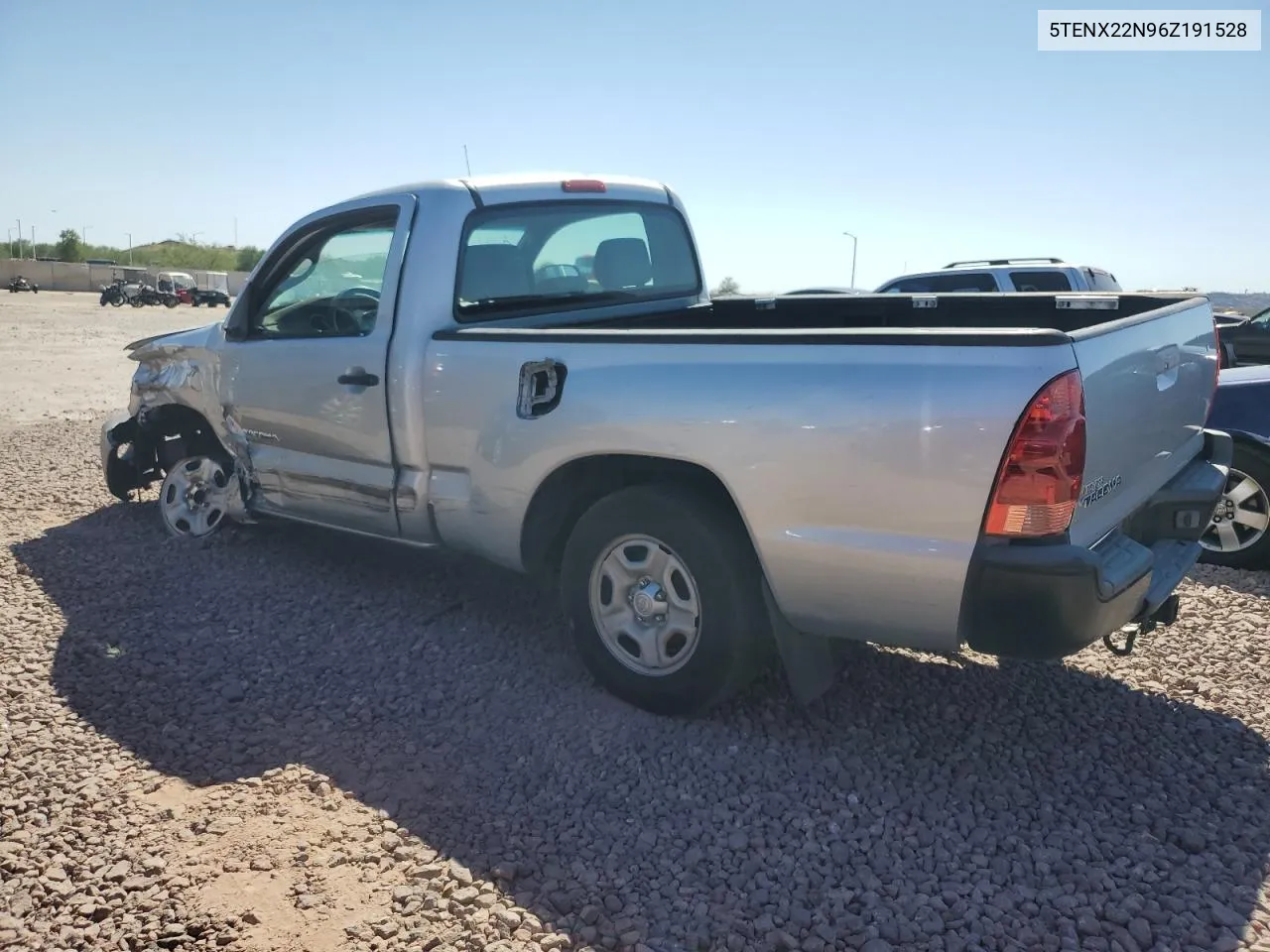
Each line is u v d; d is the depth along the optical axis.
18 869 2.93
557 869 2.90
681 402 3.45
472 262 4.53
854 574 3.19
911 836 3.06
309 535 6.14
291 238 5.09
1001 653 3.11
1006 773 3.43
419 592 5.18
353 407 4.59
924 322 5.25
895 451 3.05
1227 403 5.68
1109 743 3.64
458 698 4.00
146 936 2.64
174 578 5.39
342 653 4.45
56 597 5.12
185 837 3.07
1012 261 13.34
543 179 4.88
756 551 3.38
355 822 3.15
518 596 5.12
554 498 4.08
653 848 3.01
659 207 5.62
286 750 3.61
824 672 3.67
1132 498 3.51
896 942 2.60
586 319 5.07
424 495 4.43
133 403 6.36
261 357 5.09
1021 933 2.63
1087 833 3.07
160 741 3.67
